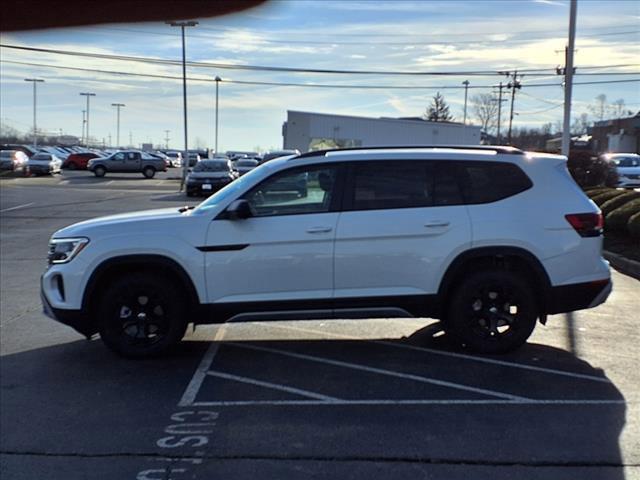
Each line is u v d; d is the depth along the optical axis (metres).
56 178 42.94
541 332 6.62
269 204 5.73
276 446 4.04
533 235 5.63
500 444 4.03
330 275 5.64
